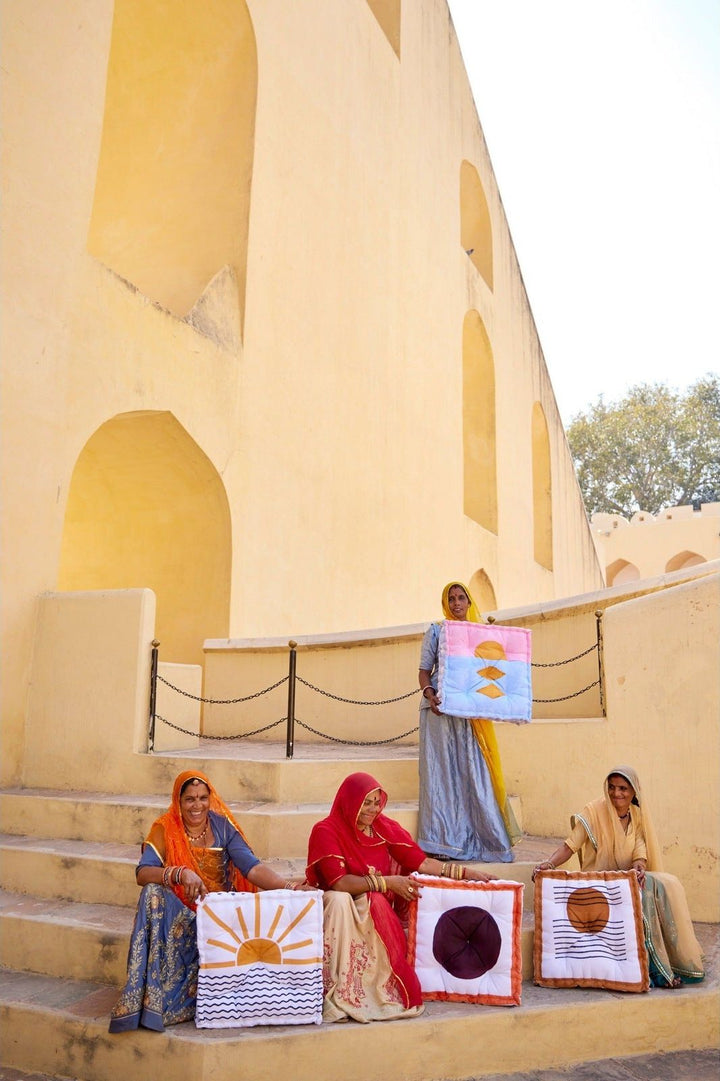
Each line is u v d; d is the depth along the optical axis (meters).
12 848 4.96
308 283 10.92
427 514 14.12
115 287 7.44
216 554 8.96
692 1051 3.96
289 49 10.80
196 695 6.89
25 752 6.09
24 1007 3.79
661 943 4.16
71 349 6.84
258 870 4.01
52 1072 3.66
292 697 5.98
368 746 7.75
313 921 3.76
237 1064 3.42
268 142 10.12
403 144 14.63
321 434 10.95
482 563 16.66
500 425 18.98
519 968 3.95
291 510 10.08
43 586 6.34
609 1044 3.88
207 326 8.84
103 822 5.25
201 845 4.08
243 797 5.50
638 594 6.48
